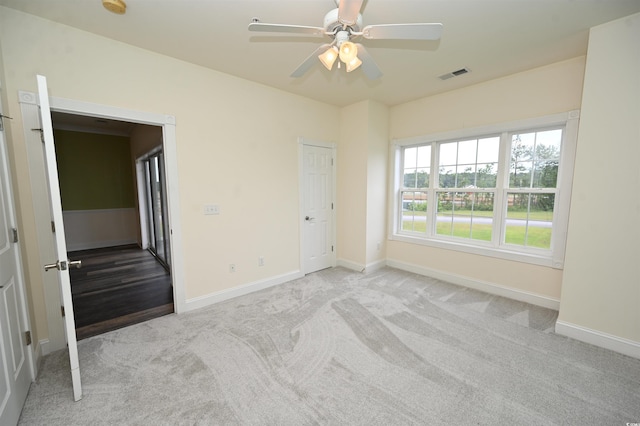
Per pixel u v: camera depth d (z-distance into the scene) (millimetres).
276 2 1789
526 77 2865
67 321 1562
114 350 2121
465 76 2998
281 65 2715
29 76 1953
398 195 4223
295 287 3418
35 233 2027
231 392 1688
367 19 1980
